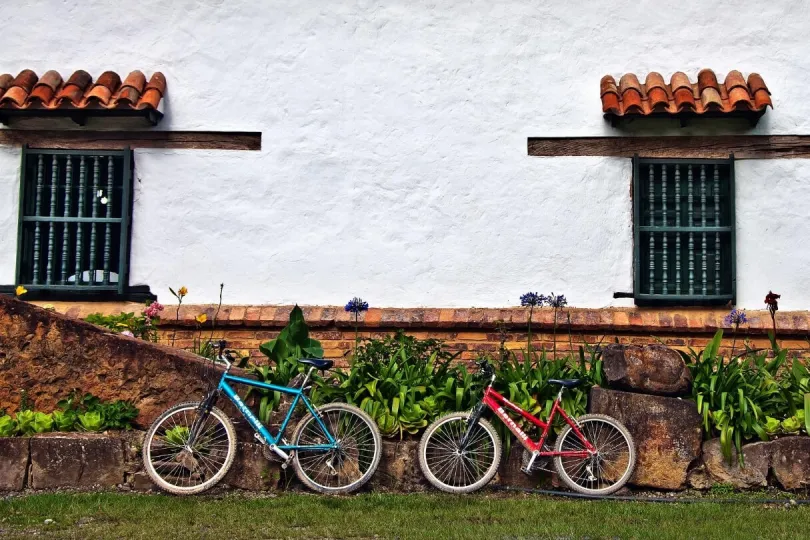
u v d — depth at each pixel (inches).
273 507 251.6
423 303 354.0
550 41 359.9
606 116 352.8
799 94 355.3
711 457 276.2
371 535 229.6
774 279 348.8
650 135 354.3
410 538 226.1
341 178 358.6
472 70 359.9
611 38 360.5
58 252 358.3
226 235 357.4
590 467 272.2
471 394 281.9
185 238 356.8
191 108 360.8
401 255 355.6
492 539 225.1
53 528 230.4
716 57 359.3
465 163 357.1
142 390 284.0
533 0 360.8
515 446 277.1
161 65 362.9
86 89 356.5
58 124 358.9
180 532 228.1
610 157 355.3
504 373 292.0
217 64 362.3
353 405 273.7
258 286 356.2
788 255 349.4
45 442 268.5
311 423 270.5
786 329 341.7
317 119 360.8
